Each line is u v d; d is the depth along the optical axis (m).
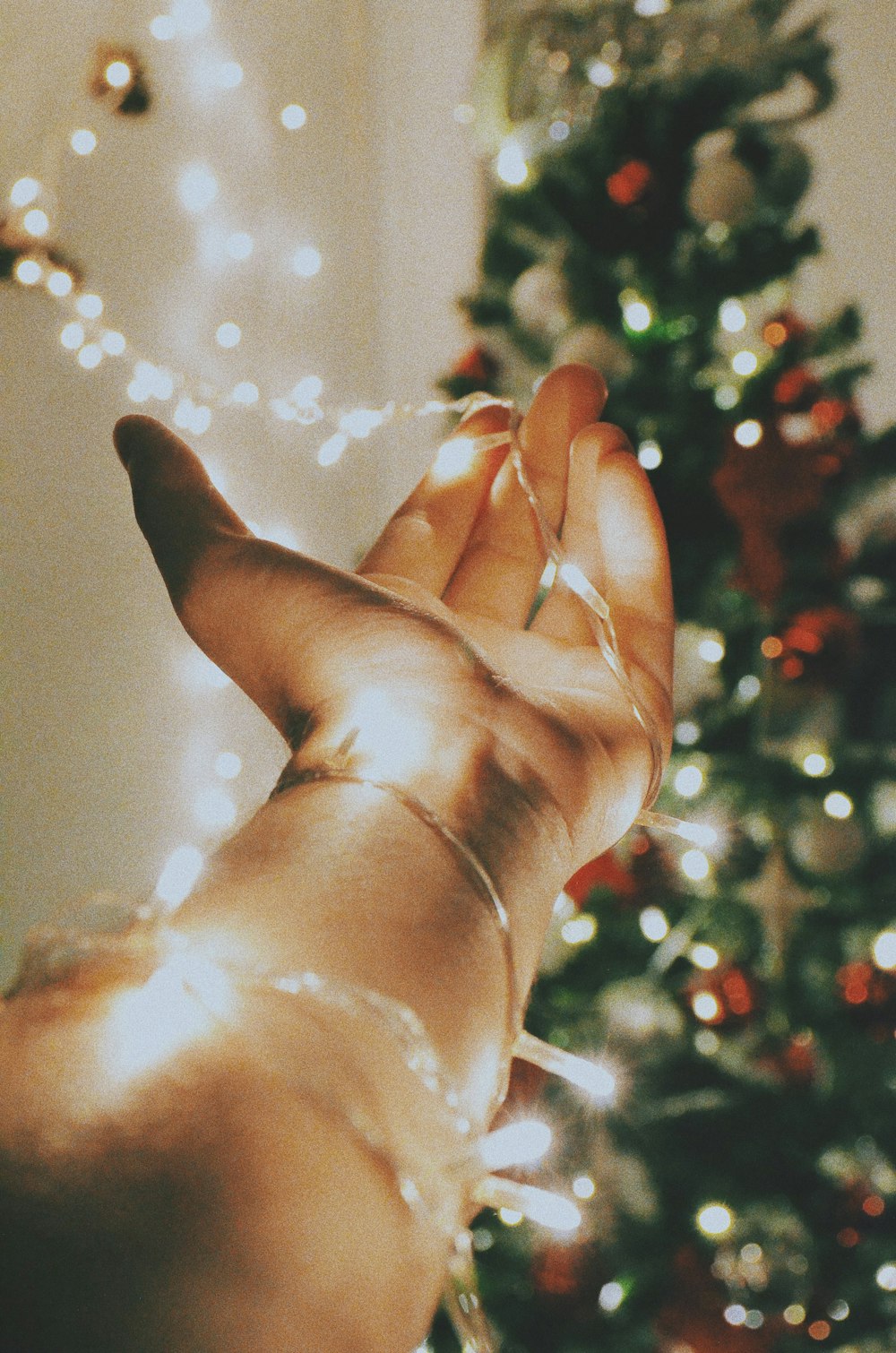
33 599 1.22
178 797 1.39
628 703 0.56
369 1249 0.41
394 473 1.80
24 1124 0.40
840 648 1.01
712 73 1.04
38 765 1.24
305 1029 0.42
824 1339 1.00
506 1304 1.00
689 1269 0.99
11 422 1.18
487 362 1.22
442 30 1.72
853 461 1.04
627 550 0.60
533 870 0.48
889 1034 1.00
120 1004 0.41
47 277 1.13
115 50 1.19
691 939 1.08
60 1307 0.37
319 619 0.51
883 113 1.78
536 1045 0.48
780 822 1.06
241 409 1.45
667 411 1.06
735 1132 1.04
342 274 1.64
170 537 0.53
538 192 1.09
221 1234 0.39
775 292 1.19
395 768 0.48
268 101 1.46
